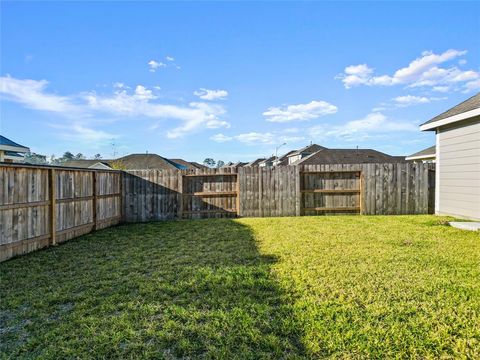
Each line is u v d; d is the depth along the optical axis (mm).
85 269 3826
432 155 13625
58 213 5504
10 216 4422
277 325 2297
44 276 3568
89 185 6676
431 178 8805
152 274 3562
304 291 2941
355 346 2041
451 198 7844
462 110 7137
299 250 4527
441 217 7754
